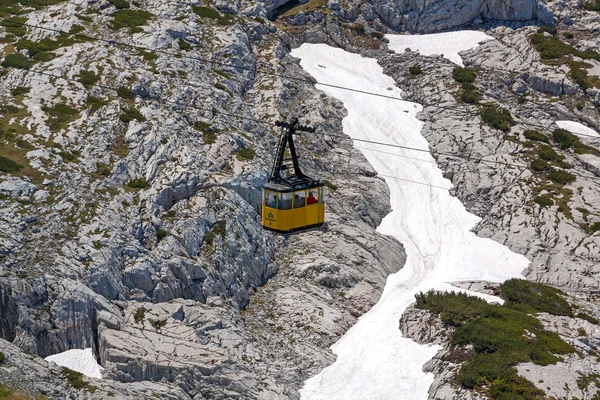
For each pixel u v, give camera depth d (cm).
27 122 9456
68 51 10950
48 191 8450
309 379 7950
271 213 6812
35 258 7631
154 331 7612
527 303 9394
